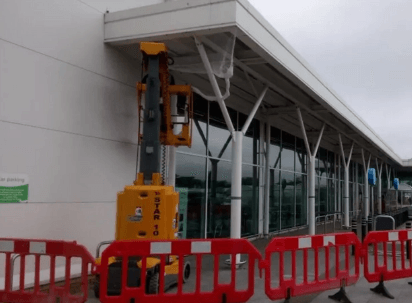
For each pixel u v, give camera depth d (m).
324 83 13.62
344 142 25.98
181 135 9.51
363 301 7.52
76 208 8.96
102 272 5.90
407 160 42.19
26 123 8.00
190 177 12.81
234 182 10.75
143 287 6.04
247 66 10.98
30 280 7.68
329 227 22.73
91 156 9.34
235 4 8.46
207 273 9.73
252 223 16.64
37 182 8.17
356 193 34.81
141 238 7.29
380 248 14.04
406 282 9.13
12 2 7.84
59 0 8.72
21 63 7.95
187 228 12.57
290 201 20.72
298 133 21.45
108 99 9.84
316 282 7.19
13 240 6.15
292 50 11.02
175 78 11.80
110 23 9.74
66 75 8.83
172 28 9.08
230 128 10.74
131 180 10.45
